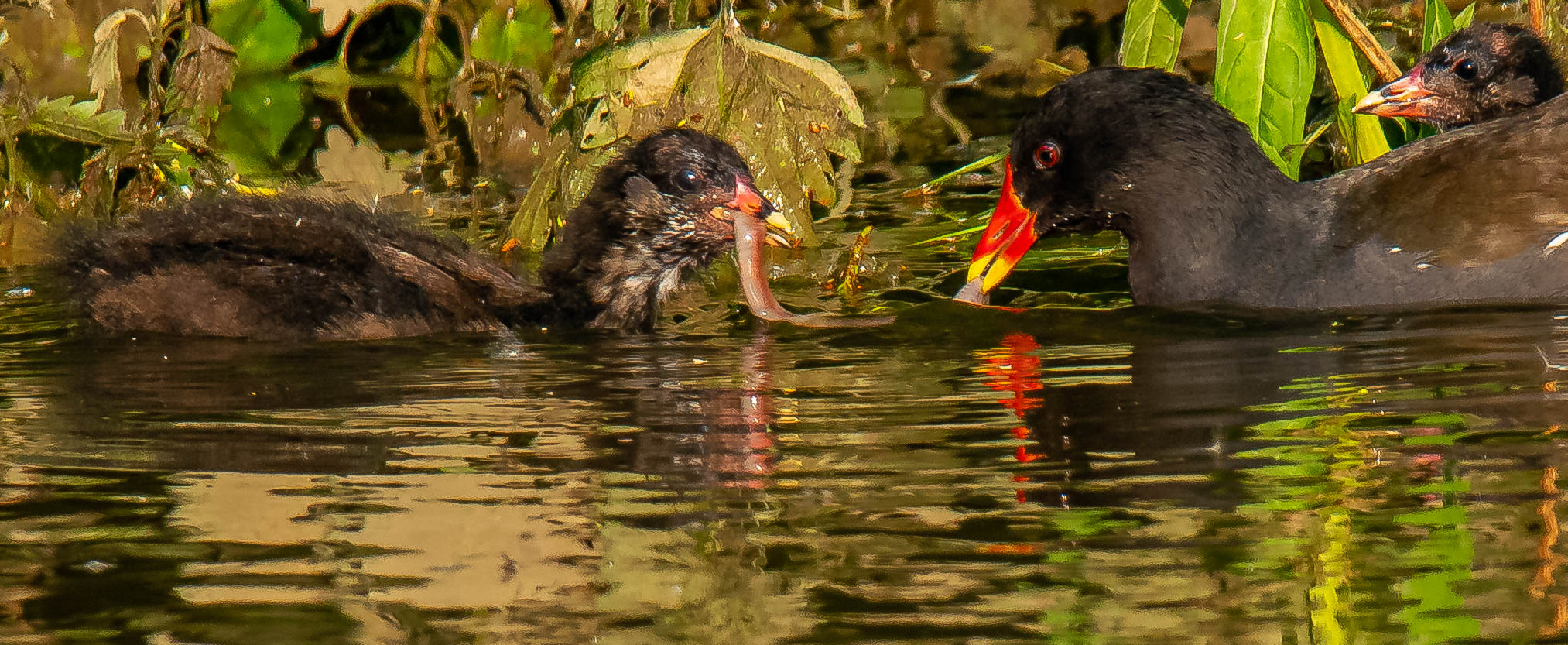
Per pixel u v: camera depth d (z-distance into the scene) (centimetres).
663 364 1038
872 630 628
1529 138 1157
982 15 1947
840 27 1939
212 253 1184
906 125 1800
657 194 1256
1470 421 833
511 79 1609
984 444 829
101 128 1455
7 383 998
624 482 787
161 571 690
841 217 1523
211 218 1212
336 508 755
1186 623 625
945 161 1700
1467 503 725
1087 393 914
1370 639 612
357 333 1145
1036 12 1944
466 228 1488
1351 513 718
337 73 1667
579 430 875
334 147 1623
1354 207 1174
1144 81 1223
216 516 748
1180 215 1198
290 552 707
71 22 1596
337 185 1603
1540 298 1116
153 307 1148
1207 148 1199
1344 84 1409
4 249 1407
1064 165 1232
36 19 1589
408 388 976
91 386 985
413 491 776
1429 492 738
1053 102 1236
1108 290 1258
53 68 1591
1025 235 1259
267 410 925
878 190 1616
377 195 1589
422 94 1638
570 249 1266
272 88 1664
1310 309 1141
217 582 679
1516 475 754
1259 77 1279
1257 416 859
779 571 681
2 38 1527
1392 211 1158
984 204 1548
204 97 1523
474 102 1609
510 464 815
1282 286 1163
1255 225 1187
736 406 916
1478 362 948
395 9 1741
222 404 938
